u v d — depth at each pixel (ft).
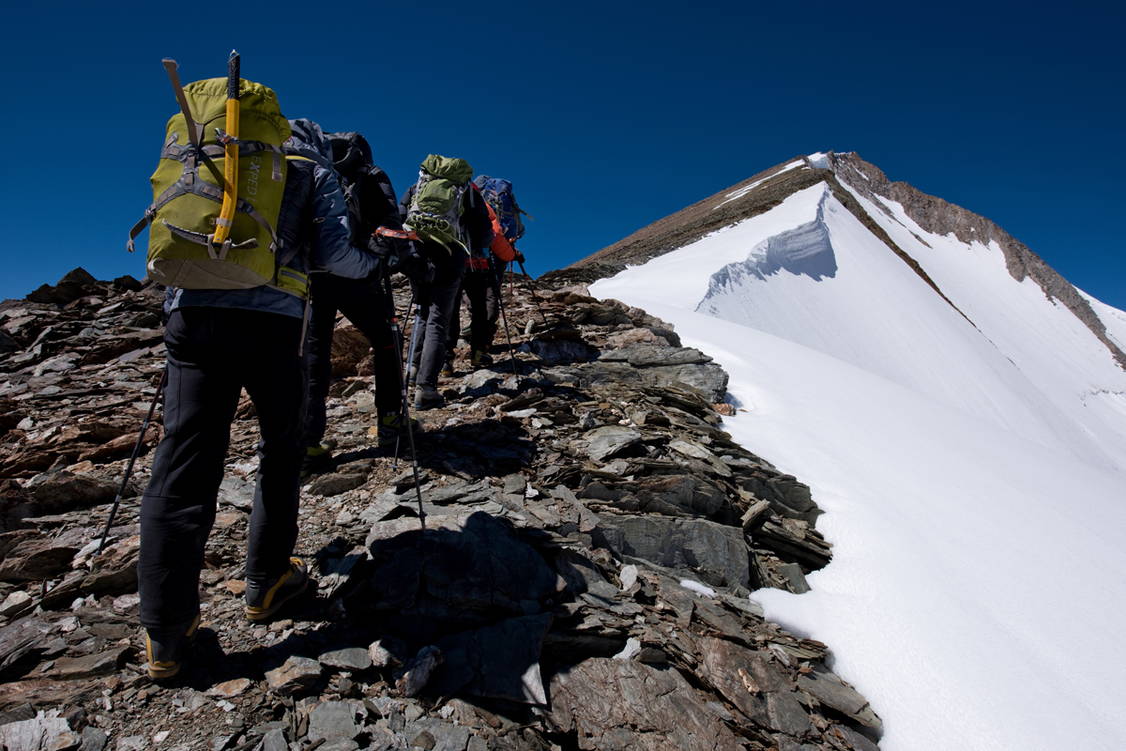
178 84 6.98
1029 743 10.79
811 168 255.50
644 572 12.69
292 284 8.31
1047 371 264.31
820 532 16.78
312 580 9.83
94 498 12.82
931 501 19.25
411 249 12.64
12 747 6.65
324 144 9.94
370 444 15.60
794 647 12.10
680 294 76.54
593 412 18.97
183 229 7.05
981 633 13.17
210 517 7.86
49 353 25.94
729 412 23.30
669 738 8.96
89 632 8.68
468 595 9.75
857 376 34.17
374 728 7.70
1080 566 16.84
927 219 386.52
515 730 8.30
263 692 7.85
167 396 7.82
